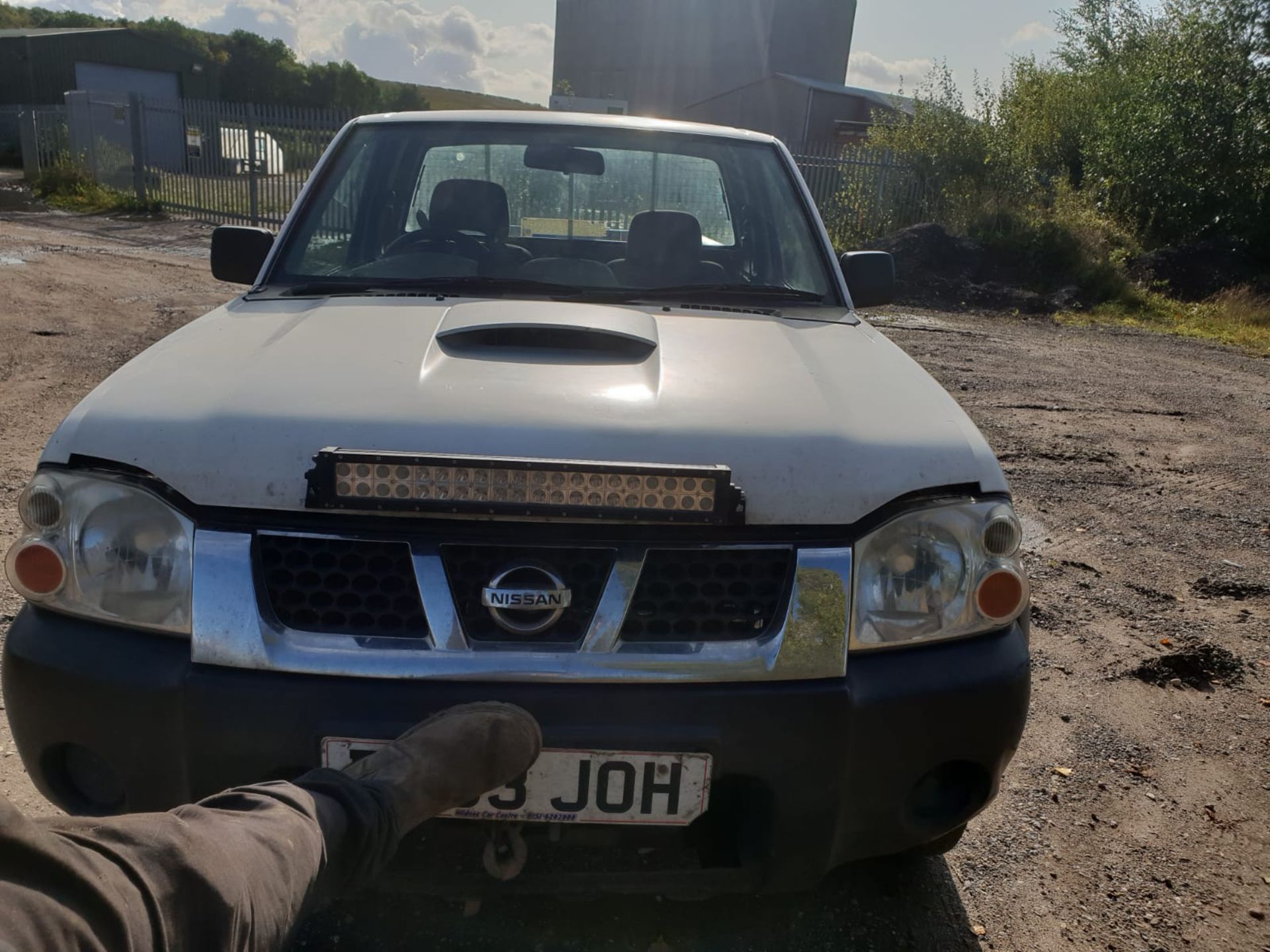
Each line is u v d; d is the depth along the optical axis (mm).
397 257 2932
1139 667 3633
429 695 1713
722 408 1938
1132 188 18469
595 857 2162
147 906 1071
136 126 19281
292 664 1720
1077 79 22406
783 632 1795
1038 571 4527
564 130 3236
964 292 14516
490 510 1712
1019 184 17781
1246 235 17359
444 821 1868
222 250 2951
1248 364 10680
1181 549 4879
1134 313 14242
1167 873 2531
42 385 6727
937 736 1853
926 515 1882
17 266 11734
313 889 1345
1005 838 2629
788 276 3006
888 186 18219
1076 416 7578
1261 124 17703
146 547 1780
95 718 1768
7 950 883
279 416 1823
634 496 1731
